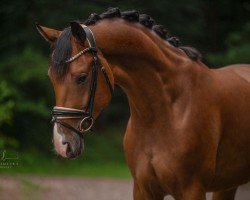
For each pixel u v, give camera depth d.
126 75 7.80
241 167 8.57
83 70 7.16
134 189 8.33
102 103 7.39
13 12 28.06
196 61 8.26
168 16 30.00
